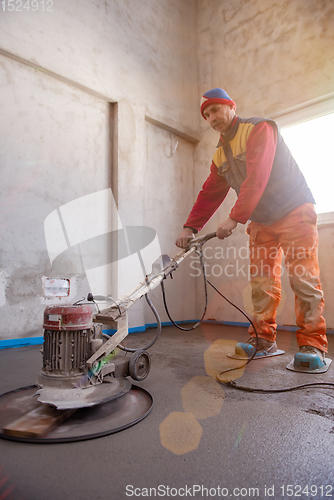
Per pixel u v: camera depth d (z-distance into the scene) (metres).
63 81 3.28
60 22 3.21
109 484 0.80
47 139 3.12
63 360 1.18
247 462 0.91
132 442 1.02
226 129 2.02
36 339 2.87
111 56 3.66
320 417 1.23
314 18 3.67
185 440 1.04
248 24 4.29
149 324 3.86
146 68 4.07
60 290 3.11
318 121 3.65
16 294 2.81
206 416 1.23
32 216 2.96
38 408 1.23
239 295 4.07
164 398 1.42
